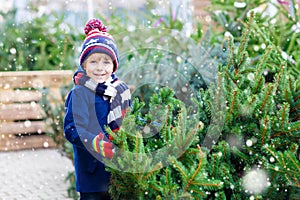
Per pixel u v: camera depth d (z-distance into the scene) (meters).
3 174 5.97
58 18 8.95
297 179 2.83
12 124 7.50
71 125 2.90
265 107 2.95
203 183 2.61
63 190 5.18
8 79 7.54
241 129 2.96
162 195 2.67
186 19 6.46
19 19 9.32
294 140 2.97
